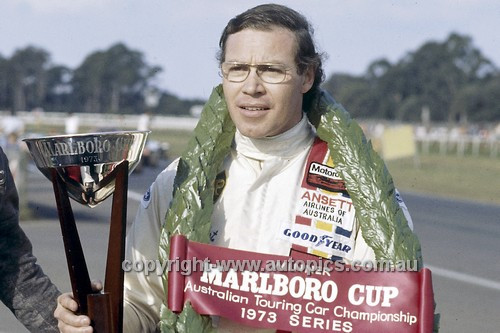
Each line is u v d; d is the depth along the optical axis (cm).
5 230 351
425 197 2141
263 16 330
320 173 349
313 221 343
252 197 346
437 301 902
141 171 2450
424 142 4834
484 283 999
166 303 332
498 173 3081
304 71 337
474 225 1559
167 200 354
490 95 8744
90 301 326
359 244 344
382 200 340
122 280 328
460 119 9212
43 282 361
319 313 323
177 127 5916
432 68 9306
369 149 351
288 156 348
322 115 355
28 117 6181
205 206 340
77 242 327
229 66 331
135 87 10338
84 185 324
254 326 326
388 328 319
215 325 336
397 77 9356
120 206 324
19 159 1402
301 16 338
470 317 836
